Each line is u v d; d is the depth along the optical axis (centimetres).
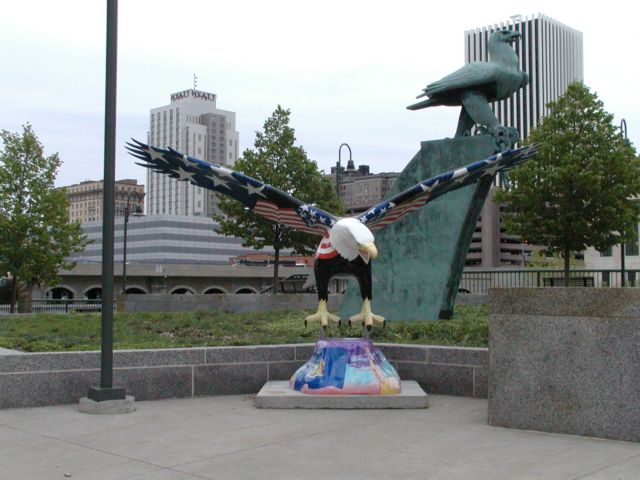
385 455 607
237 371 941
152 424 744
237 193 944
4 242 3091
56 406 848
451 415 786
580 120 2825
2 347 1009
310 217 907
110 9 841
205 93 16238
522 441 654
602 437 660
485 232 10175
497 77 1377
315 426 729
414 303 1323
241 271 6906
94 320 1543
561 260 5947
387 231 1358
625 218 2752
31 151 3155
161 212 16588
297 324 1393
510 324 717
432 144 1364
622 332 655
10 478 546
